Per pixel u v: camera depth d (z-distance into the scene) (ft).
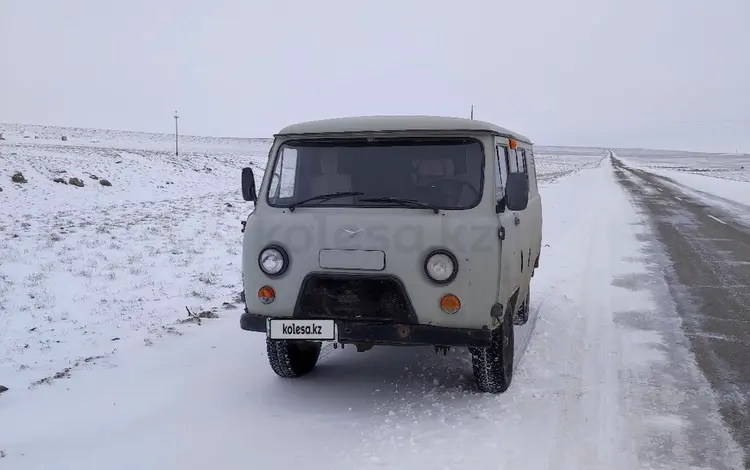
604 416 15.62
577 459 13.29
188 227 59.26
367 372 19.10
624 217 67.82
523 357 20.38
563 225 60.44
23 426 15.56
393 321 15.17
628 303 28.35
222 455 13.69
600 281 33.45
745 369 19.35
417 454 13.35
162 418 15.87
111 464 13.41
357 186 15.98
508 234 15.79
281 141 16.71
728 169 286.66
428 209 15.16
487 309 14.80
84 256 42.06
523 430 14.69
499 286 14.94
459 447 13.69
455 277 14.71
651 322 25.02
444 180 15.51
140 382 18.63
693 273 35.58
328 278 15.49
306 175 16.46
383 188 15.80
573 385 17.80
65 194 83.82
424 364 19.77
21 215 67.46
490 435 14.33
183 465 13.28
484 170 15.30
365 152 16.07
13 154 102.37
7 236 49.85
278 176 16.58
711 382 18.17
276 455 13.57
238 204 89.04
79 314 28.35
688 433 14.70
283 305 15.87
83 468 13.26
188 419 15.76
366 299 15.49
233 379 18.70
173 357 21.02
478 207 15.05
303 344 18.70
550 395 16.99
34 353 22.82
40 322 27.02
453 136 15.53
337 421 15.35
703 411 16.03
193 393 17.60
